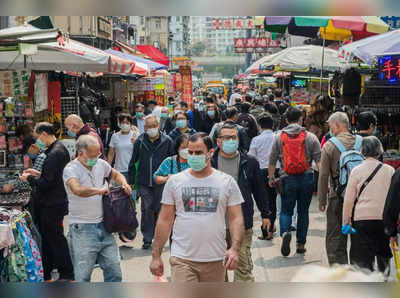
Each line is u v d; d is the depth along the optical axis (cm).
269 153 907
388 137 1159
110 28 3509
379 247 581
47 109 1165
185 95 2925
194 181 441
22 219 612
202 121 1389
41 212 673
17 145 911
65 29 3028
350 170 638
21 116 947
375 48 886
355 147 669
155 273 452
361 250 584
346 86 1193
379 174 577
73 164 577
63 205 673
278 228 1029
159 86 2558
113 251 584
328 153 676
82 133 804
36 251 622
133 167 877
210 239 434
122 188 588
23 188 664
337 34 1409
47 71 1178
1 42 748
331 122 694
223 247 443
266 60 1697
